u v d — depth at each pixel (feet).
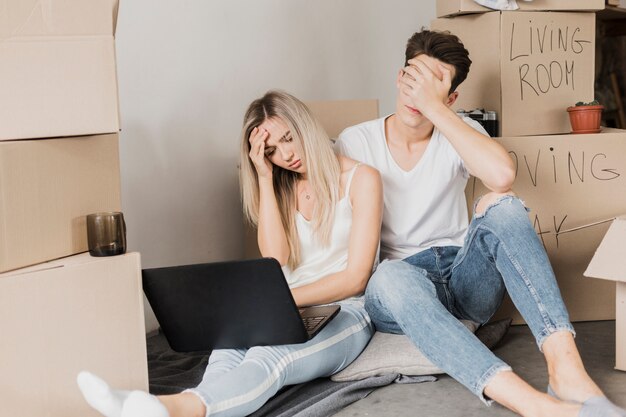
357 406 5.78
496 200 5.89
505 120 8.37
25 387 4.68
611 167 8.04
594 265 6.33
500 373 5.05
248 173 6.93
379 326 6.50
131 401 4.35
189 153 8.87
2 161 4.63
